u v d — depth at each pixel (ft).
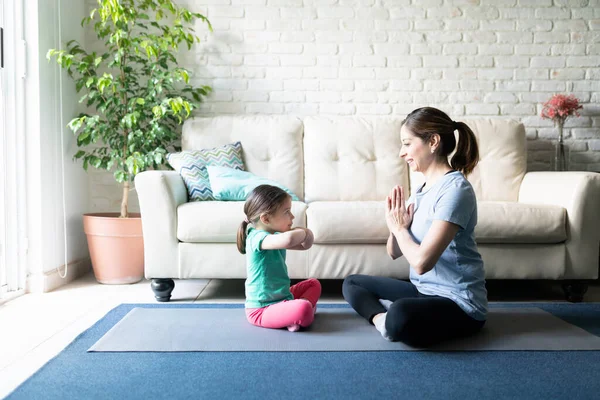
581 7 11.20
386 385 4.66
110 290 8.98
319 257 8.05
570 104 10.54
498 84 11.28
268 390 4.53
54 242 9.40
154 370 5.00
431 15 11.19
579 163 11.39
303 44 11.18
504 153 10.29
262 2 11.10
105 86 9.30
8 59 8.59
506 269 8.07
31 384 4.66
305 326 6.23
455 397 4.41
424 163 6.03
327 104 11.23
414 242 5.70
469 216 5.61
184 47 11.13
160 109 9.36
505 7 11.20
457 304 5.73
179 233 7.95
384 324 5.71
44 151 9.05
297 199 9.14
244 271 8.00
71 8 10.26
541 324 6.61
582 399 4.38
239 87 11.19
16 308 7.68
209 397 4.38
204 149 9.88
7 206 8.60
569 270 8.09
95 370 5.00
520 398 4.40
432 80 11.25
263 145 10.19
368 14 11.16
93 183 11.12
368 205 8.15
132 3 9.75
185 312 7.14
